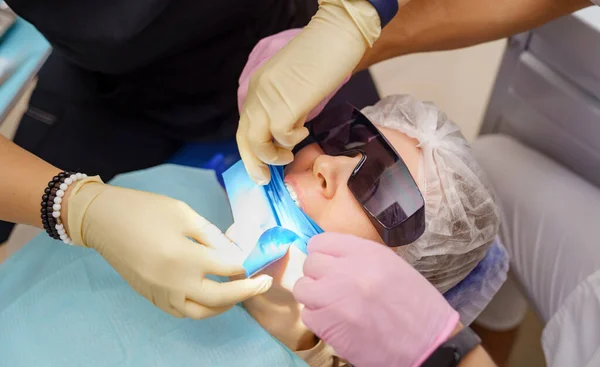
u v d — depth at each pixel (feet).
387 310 2.24
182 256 2.40
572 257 3.43
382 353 2.24
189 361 2.58
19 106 4.60
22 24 3.45
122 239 2.47
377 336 2.23
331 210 2.62
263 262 2.44
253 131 2.37
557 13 3.16
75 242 2.69
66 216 2.65
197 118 4.00
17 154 2.82
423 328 2.23
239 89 3.08
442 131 2.92
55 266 2.99
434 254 2.78
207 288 2.37
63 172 2.74
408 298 2.26
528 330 4.73
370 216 2.57
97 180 2.76
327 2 2.48
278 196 2.58
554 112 3.61
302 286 2.33
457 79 5.69
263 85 2.40
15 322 2.74
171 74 3.79
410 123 2.91
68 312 2.71
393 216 2.57
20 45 3.35
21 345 2.65
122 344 2.61
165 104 4.05
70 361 2.57
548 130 3.77
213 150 4.13
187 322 2.71
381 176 2.64
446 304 2.29
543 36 3.36
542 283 3.58
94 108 4.04
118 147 4.07
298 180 2.70
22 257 3.22
